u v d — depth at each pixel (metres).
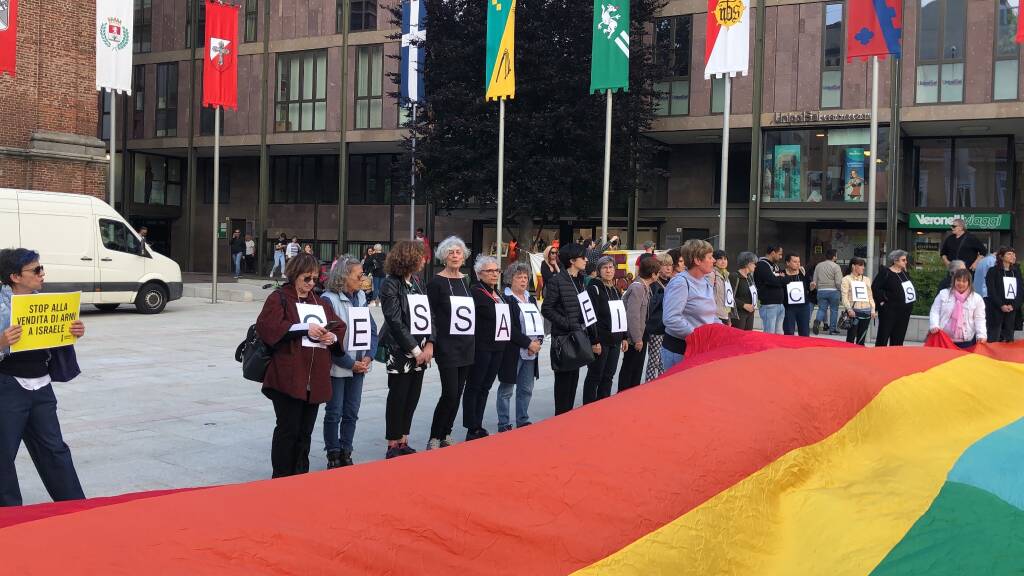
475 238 38.41
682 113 31.84
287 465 6.12
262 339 5.98
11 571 2.00
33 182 23.25
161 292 21.23
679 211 34.28
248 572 2.20
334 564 2.34
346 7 37.69
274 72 39.41
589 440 3.46
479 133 28.23
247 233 44.06
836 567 3.17
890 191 28.48
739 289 12.84
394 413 7.07
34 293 5.10
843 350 6.32
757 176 30.55
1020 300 13.32
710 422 3.93
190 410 9.30
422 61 29.11
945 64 27.94
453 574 2.51
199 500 2.54
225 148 41.44
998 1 27.25
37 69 23.39
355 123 37.91
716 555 3.12
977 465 4.39
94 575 2.03
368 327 7.03
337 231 41.56
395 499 2.68
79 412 9.07
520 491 2.91
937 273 19.30
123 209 42.94
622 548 2.86
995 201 30.06
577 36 27.73
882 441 4.76
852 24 17.14
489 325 7.90
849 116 29.12
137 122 42.75
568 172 27.81
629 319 9.29
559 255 8.80
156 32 42.22
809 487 3.90
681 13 31.69
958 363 6.30
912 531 3.45
